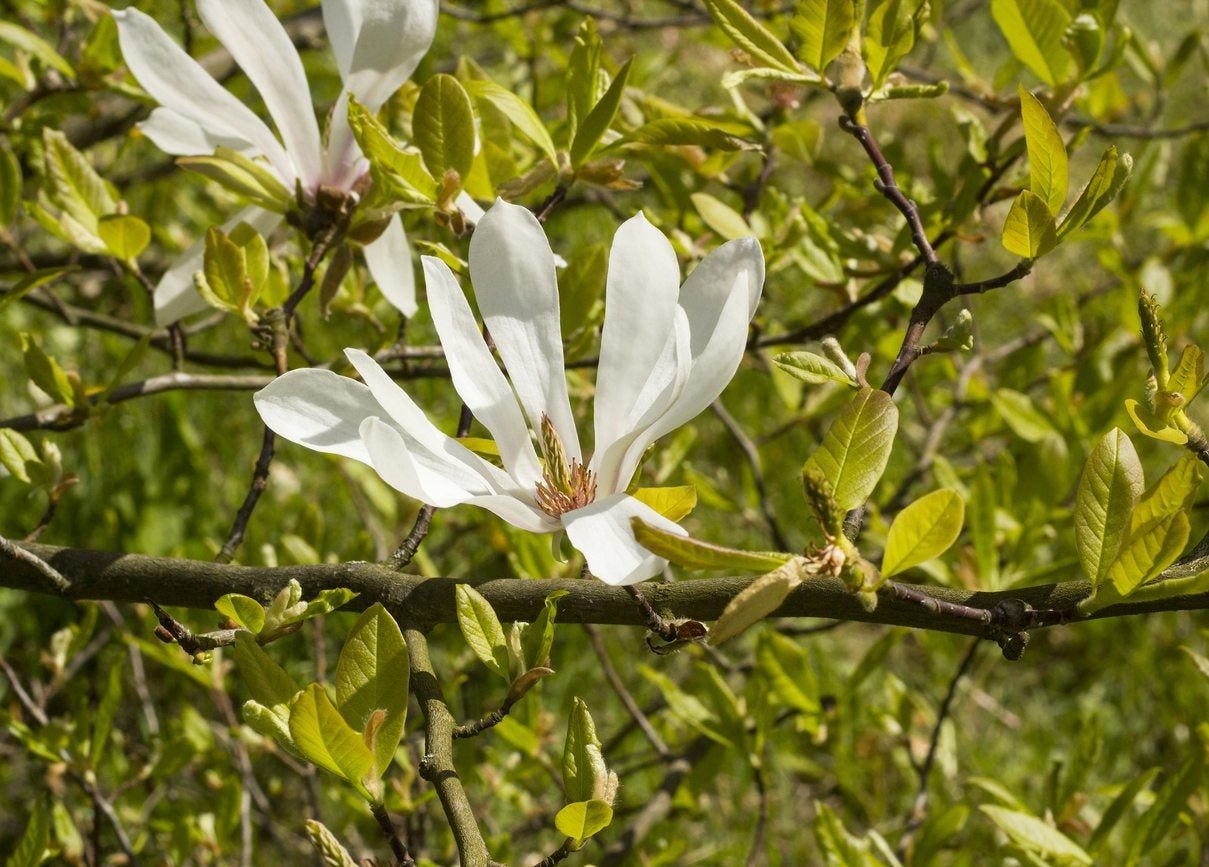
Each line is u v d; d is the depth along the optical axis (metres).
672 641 1.03
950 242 1.38
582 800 1.00
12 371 2.45
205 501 2.33
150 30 1.13
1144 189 1.66
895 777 2.12
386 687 1.02
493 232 1.04
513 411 1.03
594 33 1.16
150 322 2.07
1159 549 0.99
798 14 1.10
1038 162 1.06
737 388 2.31
